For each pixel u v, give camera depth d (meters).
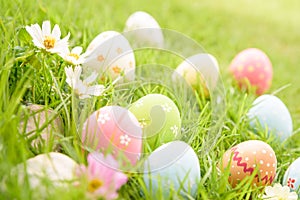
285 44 1.08
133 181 0.46
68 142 0.47
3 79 0.46
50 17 0.65
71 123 0.49
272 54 0.98
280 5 1.46
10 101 0.46
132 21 0.71
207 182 0.49
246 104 0.62
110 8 0.94
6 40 0.51
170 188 0.44
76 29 0.69
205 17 1.11
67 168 0.42
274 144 0.57
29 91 0.51
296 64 0.96
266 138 0.57
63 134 0.48
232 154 0.48
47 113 0.48
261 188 0.49
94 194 0.41
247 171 0.48
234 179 0.49
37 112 0.46
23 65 0.51
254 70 0.69
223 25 1.11
